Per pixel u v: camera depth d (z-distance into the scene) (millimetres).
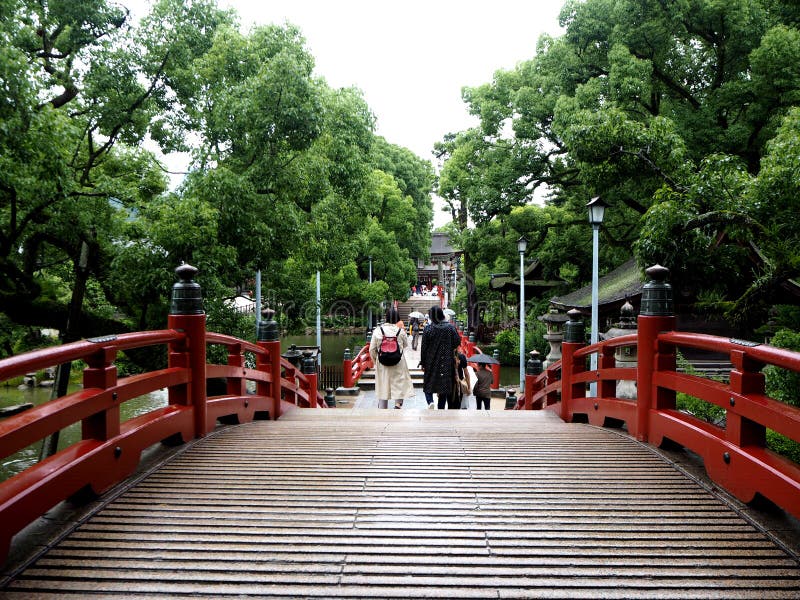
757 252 8391
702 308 12414
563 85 18688
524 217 22406
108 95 10266
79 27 10445
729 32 14719
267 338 6953
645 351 4707
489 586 2443
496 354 17219
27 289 9945
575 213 25281
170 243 9273
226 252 9633
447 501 3404
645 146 10773
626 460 4238
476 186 22422
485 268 40250
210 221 9461
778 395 7766
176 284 4730
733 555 2725
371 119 17547
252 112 10445
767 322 11883
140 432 3826
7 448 2510
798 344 8055
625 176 11617
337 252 17500
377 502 3381
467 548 2789
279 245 11594
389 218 33125
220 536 2895
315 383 9938
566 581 2484
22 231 9555
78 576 2490
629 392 6789
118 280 10469
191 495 3455
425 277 70062
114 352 3531
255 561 2643
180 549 2746
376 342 8688
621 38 15906
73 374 20938
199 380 4766
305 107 10609
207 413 5012
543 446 4688
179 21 10977
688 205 8398
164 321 11703
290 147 11547
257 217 10688
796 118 7789
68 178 8109
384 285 31359
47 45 10469
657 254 8836
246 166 11672
